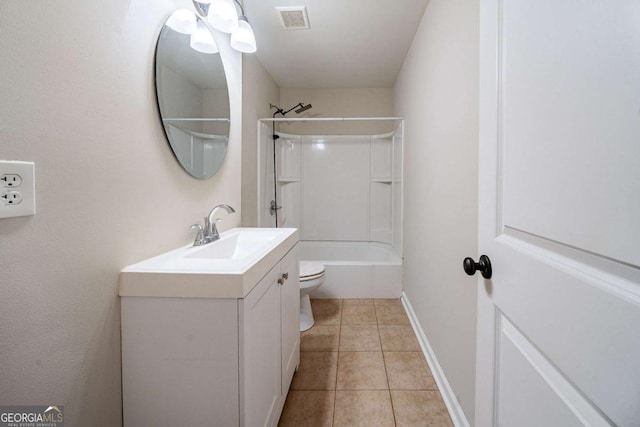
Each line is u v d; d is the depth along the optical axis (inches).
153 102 44.3
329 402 61.4
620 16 16.6
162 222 46.8
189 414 37.4
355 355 78.3
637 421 15.7
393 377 69.3
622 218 16.7
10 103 25.4
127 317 37.4
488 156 33.0
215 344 36.7
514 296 28.0
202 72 58.6
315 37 95.2
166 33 46.9
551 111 22.6
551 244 23.0
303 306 93.5
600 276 18.3
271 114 130.0
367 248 145.3
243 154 99.0
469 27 49.6
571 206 20.6
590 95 18.8
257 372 41.3
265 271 45.0
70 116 30.8
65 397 31.0
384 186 143.2
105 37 35.2
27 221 27.0
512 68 28.4
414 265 94.3
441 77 65.2
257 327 41.4
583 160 19.5
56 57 29.1
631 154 16.1
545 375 23.7
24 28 26.3
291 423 56.1
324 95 144.9
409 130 102.6
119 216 37.8
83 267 32.7
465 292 51.3
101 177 34.9
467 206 50.4
